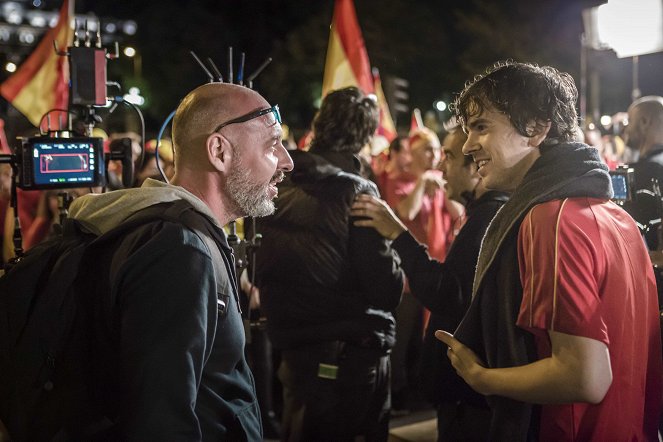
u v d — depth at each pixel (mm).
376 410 2832
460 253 2305
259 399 4309
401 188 5668
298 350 2805
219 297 1528
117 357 1428
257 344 4293
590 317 1461
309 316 2752
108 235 1467
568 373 1457
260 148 1675
